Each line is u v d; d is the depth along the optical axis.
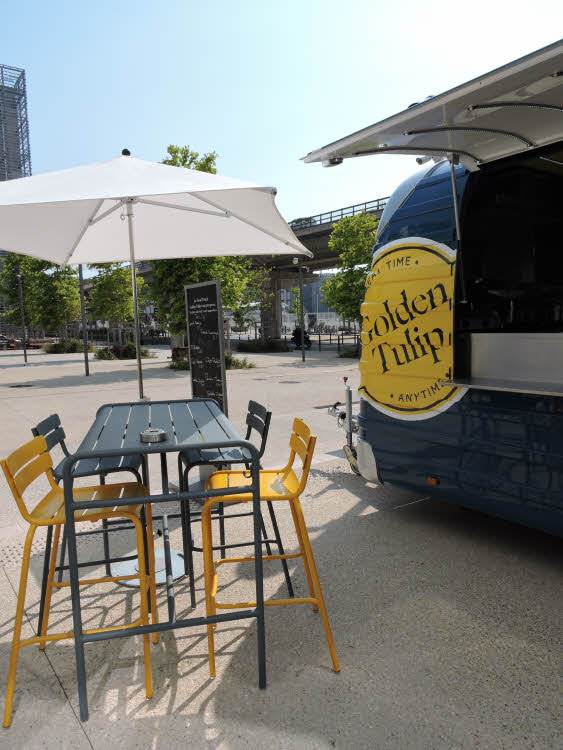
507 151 3.55
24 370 21.92
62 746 2.28
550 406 3.34
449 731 2.30
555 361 3.43
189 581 3.54
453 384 3.70
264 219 4.31
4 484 6.04
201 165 20.19
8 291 39.03
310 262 43.53
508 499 3.64
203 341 6.40
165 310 20.52
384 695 2.53
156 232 5.27
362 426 4.83
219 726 2.36
